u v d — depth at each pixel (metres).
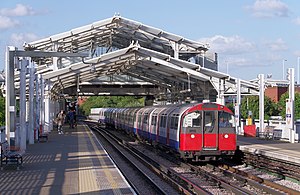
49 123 45.12
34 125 33.75
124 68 53.47
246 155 25.73
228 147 23.50
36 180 15.82
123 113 51.94
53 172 17.84
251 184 17.97
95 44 59.41
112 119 61.56
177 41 55.12
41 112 37.38
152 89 67.50
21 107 25.75
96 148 28.53
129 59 46.78
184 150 23.33
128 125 47.34
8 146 20.36
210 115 23.45
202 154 23.31
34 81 33.19
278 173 20.83
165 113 28.72
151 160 25.61
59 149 27.84
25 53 21.30
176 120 24.97
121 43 59.19
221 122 23.52
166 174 19.53
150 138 33.97
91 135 42.19
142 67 51.50
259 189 17.17
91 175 17.02
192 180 19.50
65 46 56.28
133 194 13.31
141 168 23.36
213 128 23.41
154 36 54.62
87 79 59.53
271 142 31.89
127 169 22.86
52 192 13.56
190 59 58.59
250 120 41.28
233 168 22.61
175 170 22.75
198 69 44.41
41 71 49.12
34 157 23.27
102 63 45.06
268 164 22.48
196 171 21.80
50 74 42.59
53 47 53.19
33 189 14.05
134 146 37.72
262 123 37.59
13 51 21.16
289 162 21.09
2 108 38.41
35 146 30.03
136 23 52.03
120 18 51.59
